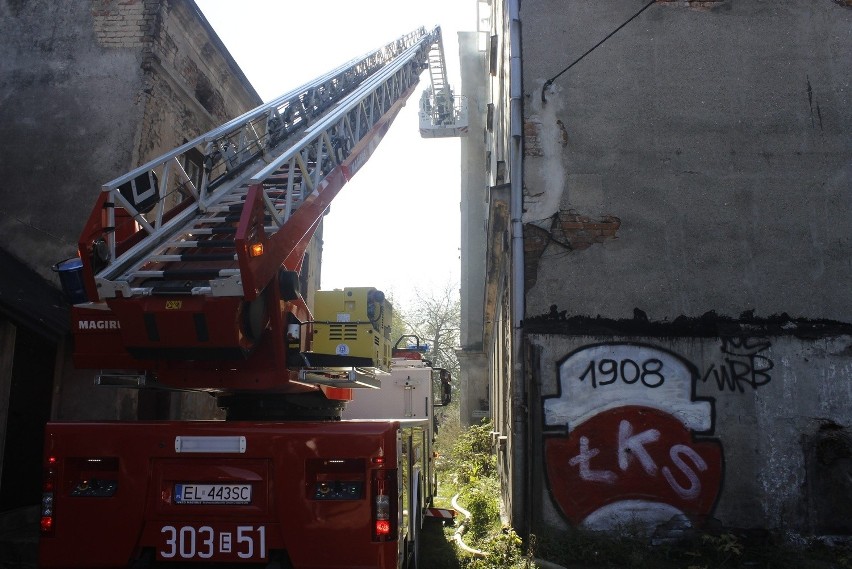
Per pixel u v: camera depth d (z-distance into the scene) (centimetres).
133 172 542
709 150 804
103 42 1020
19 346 857
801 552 689
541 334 761
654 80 819
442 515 880
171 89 1073
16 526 802
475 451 1600
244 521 418
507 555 678
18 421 848
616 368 752
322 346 529
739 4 834
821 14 832
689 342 758
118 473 427
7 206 975
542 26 832
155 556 421
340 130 836
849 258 780
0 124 1003
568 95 816
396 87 1316
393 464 423
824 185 796
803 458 735
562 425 741
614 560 675
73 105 1002
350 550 409
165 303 460
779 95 816
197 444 423
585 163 801
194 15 1104
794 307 768
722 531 718
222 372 509
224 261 518
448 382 1029
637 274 775
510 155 820
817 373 752
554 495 728
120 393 920
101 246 486
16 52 1024
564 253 781
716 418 741
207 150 675
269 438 422
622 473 730
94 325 497
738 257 779
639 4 833
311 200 656
